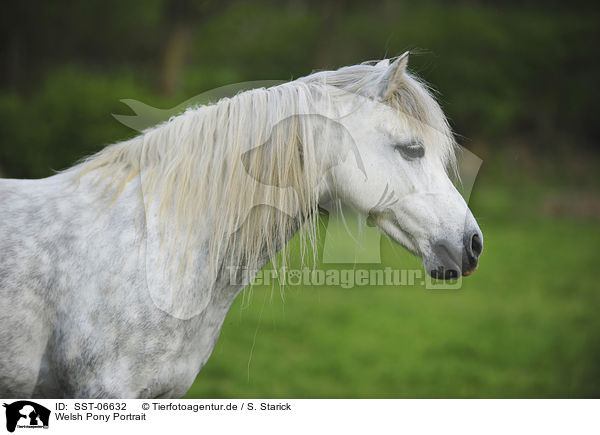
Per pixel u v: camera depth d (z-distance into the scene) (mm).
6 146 9633
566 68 21078
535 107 20188
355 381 4793
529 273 9172
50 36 19109
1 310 1859
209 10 15562
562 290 8227
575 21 22531
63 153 9625
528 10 23906
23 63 18375
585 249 11070
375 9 21094
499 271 9281
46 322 1911
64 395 1965
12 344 1880
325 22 19578
